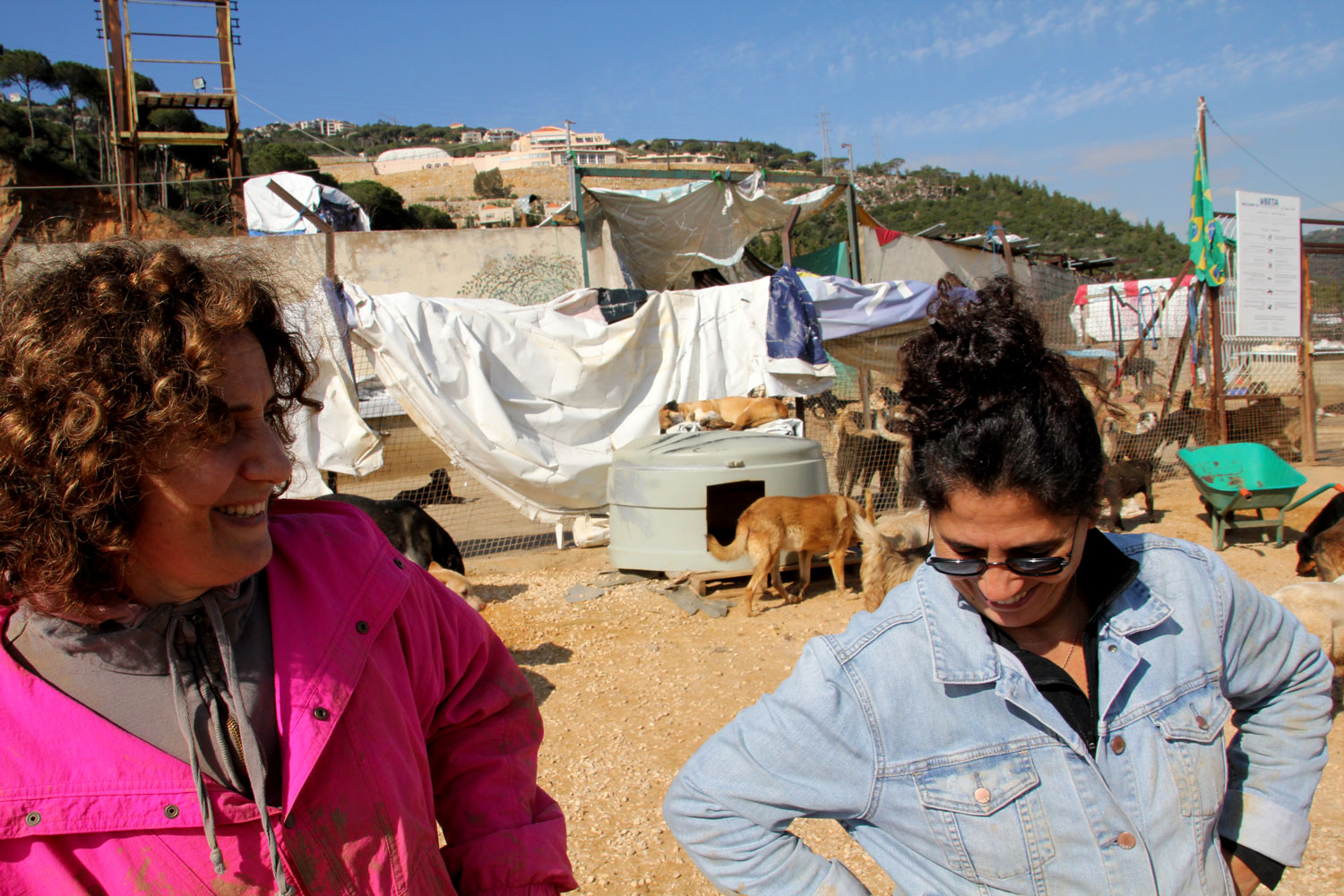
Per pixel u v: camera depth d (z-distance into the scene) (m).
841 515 7.02
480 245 16.52
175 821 1.09
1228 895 1.34
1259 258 11.58
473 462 8.91
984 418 1.22
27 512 1.01
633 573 7.74
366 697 1.23
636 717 4.95
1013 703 1.31
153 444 1.02
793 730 1.36
